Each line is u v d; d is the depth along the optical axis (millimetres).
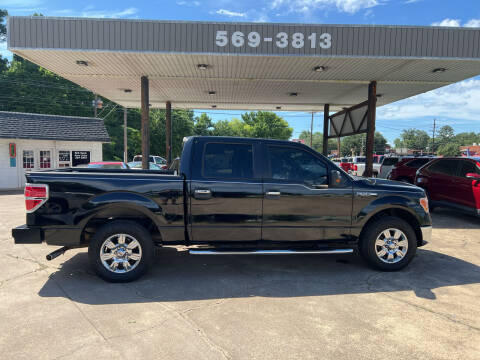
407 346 2873
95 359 2633
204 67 9773
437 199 9180
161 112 48438
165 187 4281
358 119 13383
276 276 4602
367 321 3318
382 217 4785
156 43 8297
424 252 5895
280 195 4465
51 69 10227
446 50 8500
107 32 8203
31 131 18203
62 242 4129
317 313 3484
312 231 4586
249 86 12523
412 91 13078
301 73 10461
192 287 4172
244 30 8352
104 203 4152
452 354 2760
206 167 4445
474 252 5910
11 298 3777
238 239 4496
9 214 9477
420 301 3814
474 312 3545
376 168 18625
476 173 8242
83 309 3518
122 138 47812
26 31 8070
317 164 4668
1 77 42406
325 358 2684
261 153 4570
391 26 8367
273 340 2945
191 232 4398
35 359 2623
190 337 2980
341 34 8375
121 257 4285
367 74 10445
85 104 48188
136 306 3607
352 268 4965
